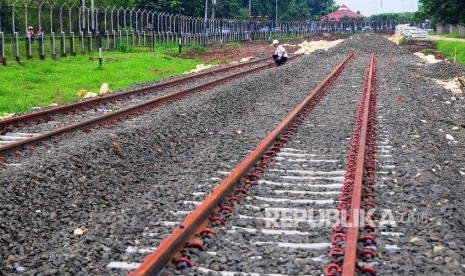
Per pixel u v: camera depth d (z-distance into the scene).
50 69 28.66
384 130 13.64
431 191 8.62
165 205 8.27
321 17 164.38
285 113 16.22
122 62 33.88
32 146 11.56
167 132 13.09
